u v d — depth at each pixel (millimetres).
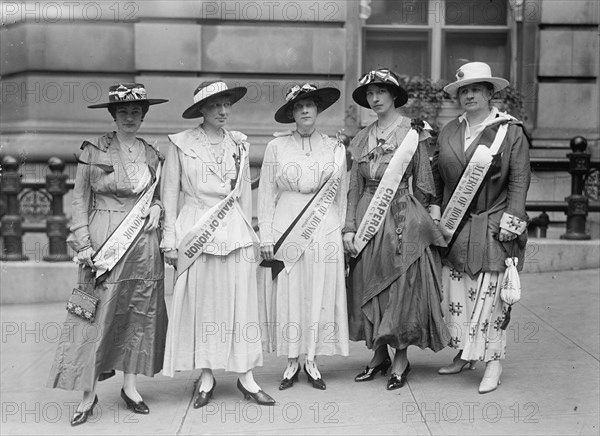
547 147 7906
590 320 5465
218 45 7523
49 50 7633
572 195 7195
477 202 4172
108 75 7664
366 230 4184
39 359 5004
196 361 3959
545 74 7969
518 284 4055
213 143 4016
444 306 4262
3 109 7660
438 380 4371
